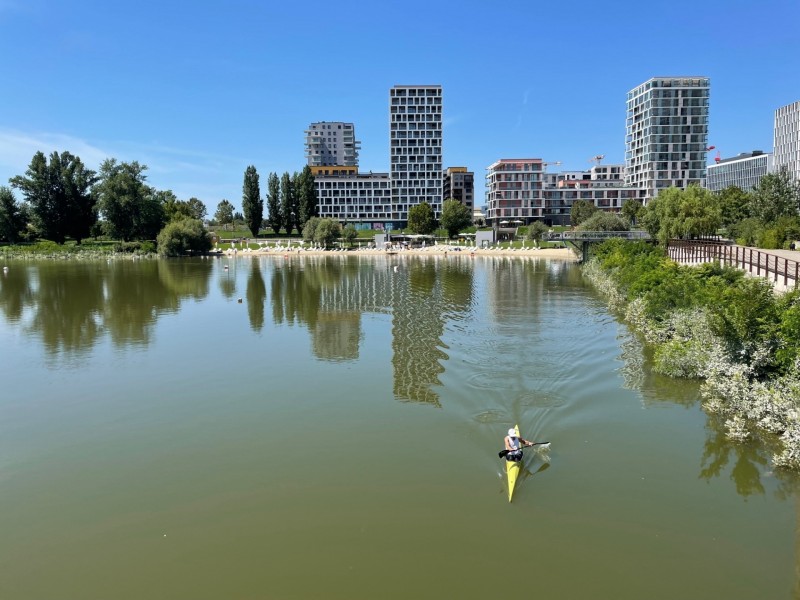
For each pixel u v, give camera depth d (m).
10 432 20.30
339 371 26.89
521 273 75.31
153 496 15.86
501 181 178.50
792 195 79.38
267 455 18.14
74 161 126.44
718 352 21.84
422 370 26.59
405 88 195.25
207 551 13.38
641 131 175.25
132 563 13.02
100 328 37.81
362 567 12.66
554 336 32.97
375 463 17.39
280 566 12.78
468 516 14.50
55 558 13.26
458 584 12.08
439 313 42.31
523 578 12.23
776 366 20.28
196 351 31.22
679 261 48.53
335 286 61.97
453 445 18.50
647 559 12.80
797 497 15.24
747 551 13.06
